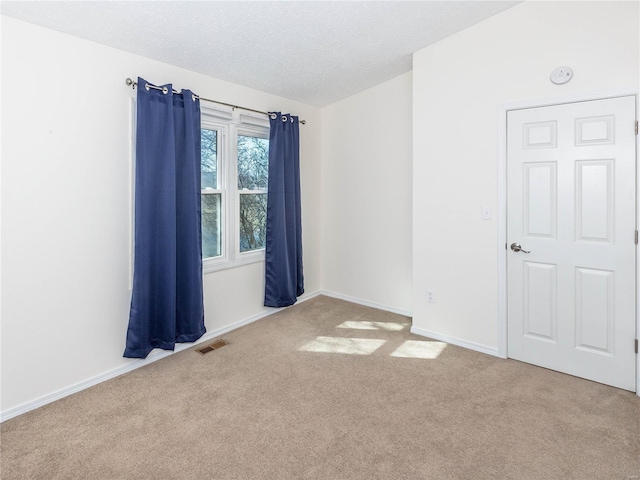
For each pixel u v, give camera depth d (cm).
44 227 214
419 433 189
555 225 251
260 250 377
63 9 197
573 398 221
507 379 245
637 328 224
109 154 243
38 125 209
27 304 210
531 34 251
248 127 353
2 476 161
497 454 173
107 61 239
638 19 215
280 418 203
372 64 329
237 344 305
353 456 173
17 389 207
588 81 232
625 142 223
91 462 170
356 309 399
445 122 297
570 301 248
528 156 259
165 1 203
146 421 200
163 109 261
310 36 267
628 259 226
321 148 444
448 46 291
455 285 300
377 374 253
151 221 259
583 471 162
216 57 277
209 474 162
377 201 394
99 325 243
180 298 285
